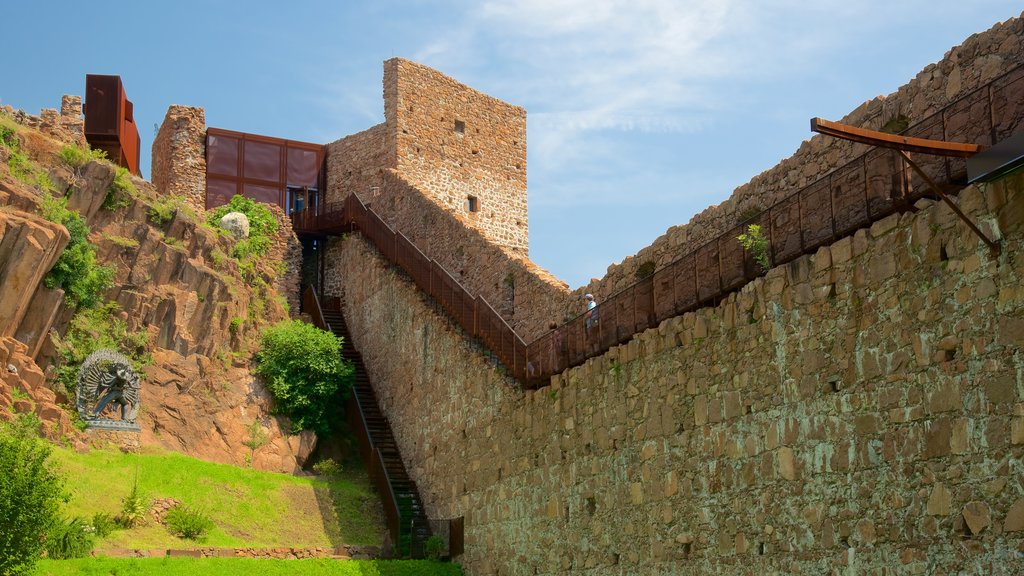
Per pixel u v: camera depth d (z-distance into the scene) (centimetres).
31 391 3059
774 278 1877
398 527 3109
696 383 2073
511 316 3228
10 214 3138
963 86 1712
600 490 2369
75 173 3497
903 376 1586
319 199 4841
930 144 1450
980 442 1452
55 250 3203
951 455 1493
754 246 1936
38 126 3559
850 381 1684
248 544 2942
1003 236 1452
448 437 3195
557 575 2506
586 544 2405
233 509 3088
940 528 1497
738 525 1914
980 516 1440
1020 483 1392
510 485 2777
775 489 1831
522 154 4969
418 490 3344
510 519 2759
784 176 2092
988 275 1468
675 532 2091
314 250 4591
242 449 3503
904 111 1825
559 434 2564
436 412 3300
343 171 4772
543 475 2617
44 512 2347
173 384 3453
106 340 3366
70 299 3309
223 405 3544
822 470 1727
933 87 1769
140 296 3491
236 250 4009
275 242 4403
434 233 3803
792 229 1856
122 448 3191
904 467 1568
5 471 2319
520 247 4856
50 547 2484
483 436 2967
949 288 1525
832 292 1744
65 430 3077
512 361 2853
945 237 1540
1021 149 1377
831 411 1717
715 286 2053
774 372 1859
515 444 2778
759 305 1912
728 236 2027
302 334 3769
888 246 1639
